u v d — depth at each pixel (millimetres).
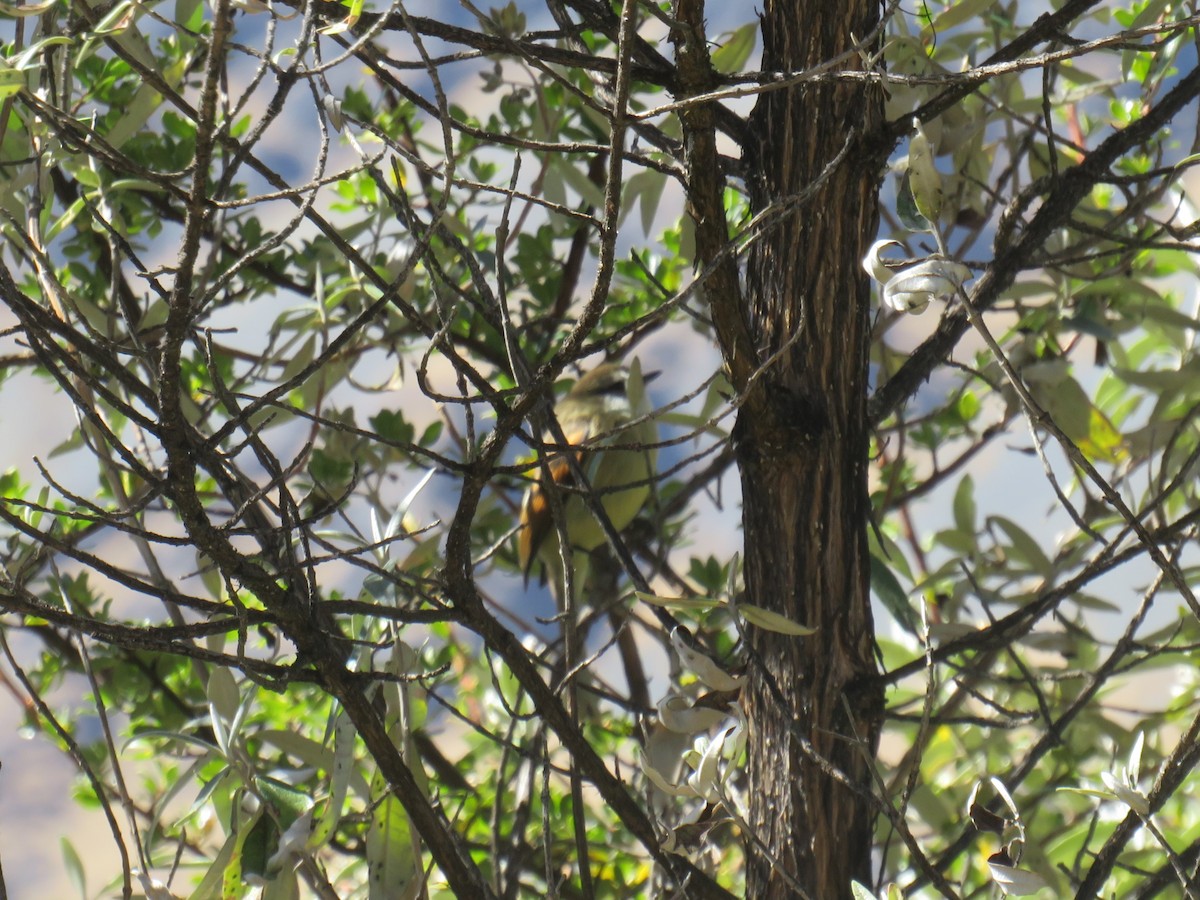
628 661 6980
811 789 4520
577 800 4387
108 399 3418
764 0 4938
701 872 4508
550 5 4336
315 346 5984
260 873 4270
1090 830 5094
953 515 6566
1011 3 6520
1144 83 6316
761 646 4695
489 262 7438
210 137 2887
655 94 7273
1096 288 6320
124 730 7031
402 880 4559
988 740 6660
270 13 3135
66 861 4840
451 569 4035
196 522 3559
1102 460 6375
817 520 4676
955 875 6434
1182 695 6953
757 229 4816
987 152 6574
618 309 7883
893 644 6965
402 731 4754
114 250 4602
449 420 7238
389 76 3975
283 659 5215
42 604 3633
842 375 4777
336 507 3828
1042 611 4770
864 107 4742
